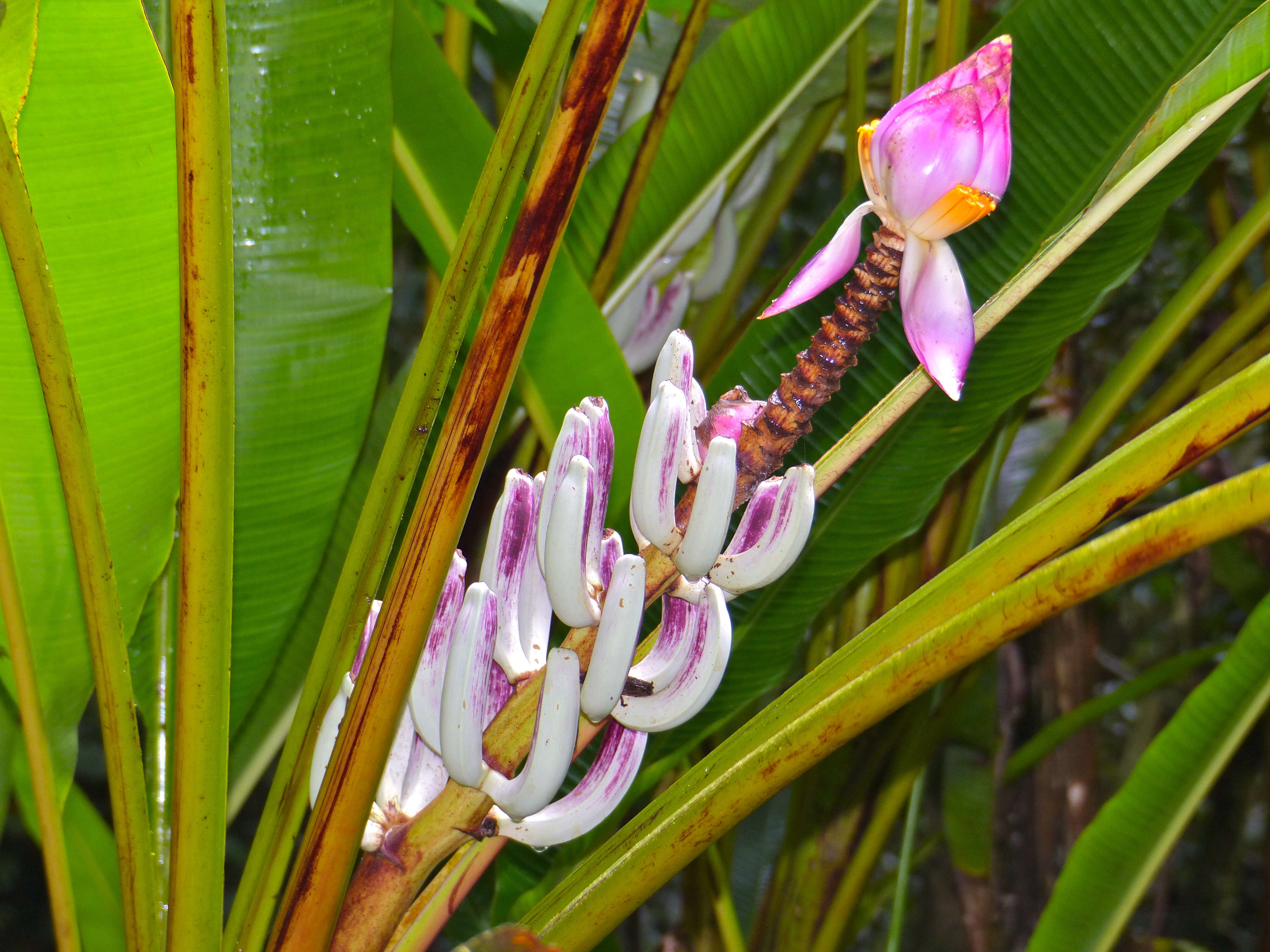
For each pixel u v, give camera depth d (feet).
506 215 3.78
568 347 4.96
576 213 5.90
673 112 5.74
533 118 3.72
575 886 4.21
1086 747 9.34
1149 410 6.70
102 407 4.50
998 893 9.29
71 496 3.92
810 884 7.07
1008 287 4.11
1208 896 13.10
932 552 6.77
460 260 3.81
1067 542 3.95
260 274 4.66
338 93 4.64
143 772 4.09
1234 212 11.41
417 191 4.92
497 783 3.99
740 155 5.82
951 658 3.89
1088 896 5.19
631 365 6.82
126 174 4.40
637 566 3.87
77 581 4.59
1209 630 12.57
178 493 4.68
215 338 3.82
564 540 3.91
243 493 4.75
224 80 3.75
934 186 3.74
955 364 3.79
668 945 8.60
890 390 5.10
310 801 4.15
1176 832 5.14
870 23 7.69
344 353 4.74
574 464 3.92
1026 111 5.02
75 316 4.43
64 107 4.32
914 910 12.65
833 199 12.76
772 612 5.18
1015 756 8.14
